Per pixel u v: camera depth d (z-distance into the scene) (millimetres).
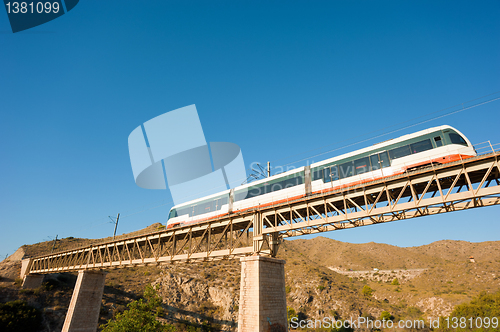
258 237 23688
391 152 20609
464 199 16016
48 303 48188
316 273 80688
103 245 40781
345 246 152500
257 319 19047
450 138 18578
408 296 76438
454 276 84438
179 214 34969
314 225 21609
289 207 23766
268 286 20797
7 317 39406
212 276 71000
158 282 64625
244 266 21562
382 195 21234
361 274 111000
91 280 40469
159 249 32875
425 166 18766
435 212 17594
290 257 113000
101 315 46969
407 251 139500
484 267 83500
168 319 53438
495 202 15555
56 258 51188
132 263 34719
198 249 29141
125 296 56438
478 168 16344
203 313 57875
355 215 19844
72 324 36562
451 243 144875
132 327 27359
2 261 82812
